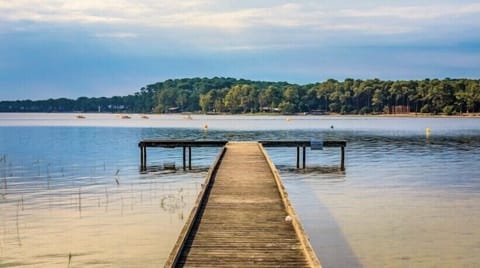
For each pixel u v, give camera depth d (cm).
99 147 4884
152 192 2428
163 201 2195
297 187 2591
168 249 1536
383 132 7038
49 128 8656
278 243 1174
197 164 3656
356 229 1742
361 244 1574
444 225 1794
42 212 1989
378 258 1448
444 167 3341
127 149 4709
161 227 1770
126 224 1809
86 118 16075
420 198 2273
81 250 1525
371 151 4450
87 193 2392
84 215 1939
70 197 2291
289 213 1420
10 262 1426
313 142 3444
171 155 4262
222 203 1588
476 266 1390
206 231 1270
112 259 1451
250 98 16662
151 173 3125
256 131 7238
